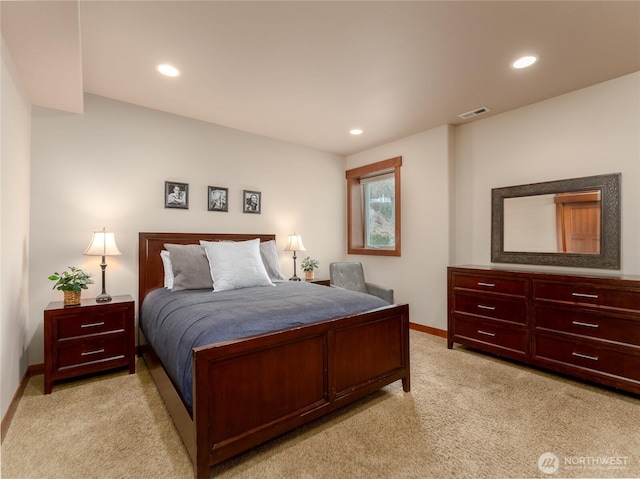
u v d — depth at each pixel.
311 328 1.78
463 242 3.59
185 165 3.36
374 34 1.97
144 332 2.73
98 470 1.49
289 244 4.00
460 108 3.13
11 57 1.87
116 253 2.69
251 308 1.90
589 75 2.50
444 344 3.36
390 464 1.53
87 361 2.41
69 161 2.73
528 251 3.04
